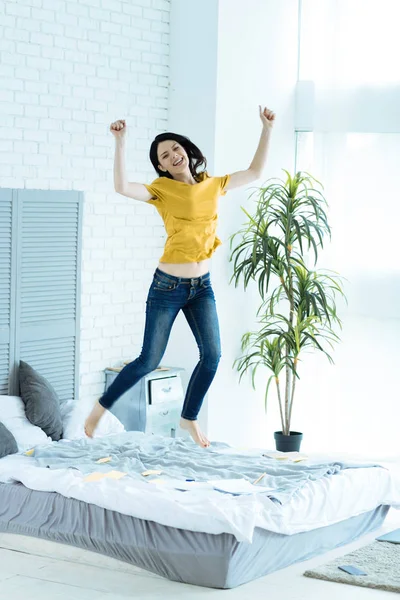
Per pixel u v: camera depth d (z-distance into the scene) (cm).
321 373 845
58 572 522
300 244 764
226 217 781
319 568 525
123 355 777
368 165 816
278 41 821
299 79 843
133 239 779
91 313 749
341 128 823
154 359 499
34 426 657
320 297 818
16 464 588
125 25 755
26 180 691
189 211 489
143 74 773
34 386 670
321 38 831
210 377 509
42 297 704
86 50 728
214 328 504
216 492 532
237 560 496
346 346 832
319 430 848
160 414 746
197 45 775
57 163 712
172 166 494
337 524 570
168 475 567
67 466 581
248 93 796
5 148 677
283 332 775
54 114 708
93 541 531
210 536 495
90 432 506
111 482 541
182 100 786
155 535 509
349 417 835
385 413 820
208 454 632
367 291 820
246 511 500
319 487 557
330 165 832
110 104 749
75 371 732
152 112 783
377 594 494
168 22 790
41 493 553
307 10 838
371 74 809
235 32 779
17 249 683
